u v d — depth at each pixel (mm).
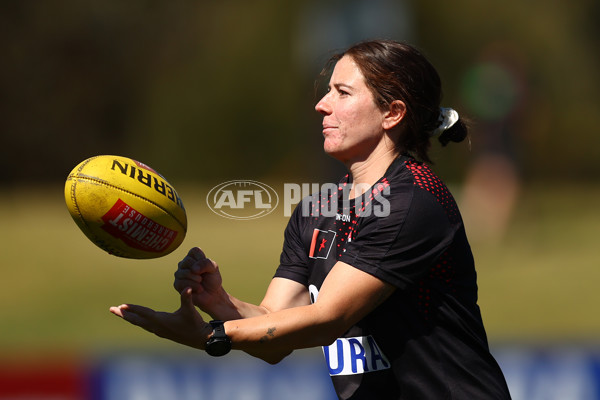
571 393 18297
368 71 10531
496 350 18453
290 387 18391
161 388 18531
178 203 10555
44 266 31125
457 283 10375
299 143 69375
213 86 72125
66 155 79562
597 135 72062
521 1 75375
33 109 78375
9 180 78312
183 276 10641
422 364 10195
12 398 18469
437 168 60438
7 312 26891
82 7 78688
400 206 9938
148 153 72438
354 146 10664
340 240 10727
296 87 70125
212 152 71250
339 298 9734
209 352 9531
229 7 78125
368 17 37875
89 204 9977
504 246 34094
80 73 79625
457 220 10312
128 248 10305
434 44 72375
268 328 9594
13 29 77750
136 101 79938
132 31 80062
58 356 19766
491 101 35750
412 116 10648
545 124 66875
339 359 10703
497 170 35812
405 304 10180
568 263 30688
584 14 77625
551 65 72625
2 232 36594
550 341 19156
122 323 25969
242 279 27062
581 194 48344
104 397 18531
